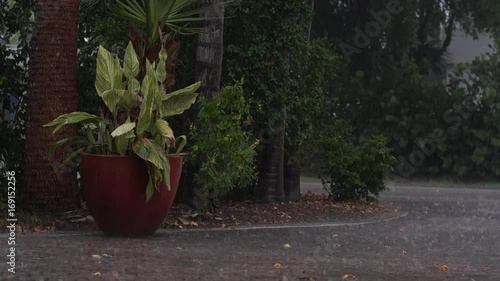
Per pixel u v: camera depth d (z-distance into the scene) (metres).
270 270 8.16
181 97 10.40
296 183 15.55
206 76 12.31
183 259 8.68
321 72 14.80
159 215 10.19
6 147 12.05
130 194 9.89
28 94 11.19
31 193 11.12
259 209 13.64
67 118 9.99
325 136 15.83
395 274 8.20
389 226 12.84
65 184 11.23
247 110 11.98
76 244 9.41
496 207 16.44
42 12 11.06
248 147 11.94
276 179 14.78
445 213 15.13
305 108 14.36
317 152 15.88
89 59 12.42
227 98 11.67
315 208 14.52
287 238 10.97
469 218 14.31
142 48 11.04
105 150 10.13
